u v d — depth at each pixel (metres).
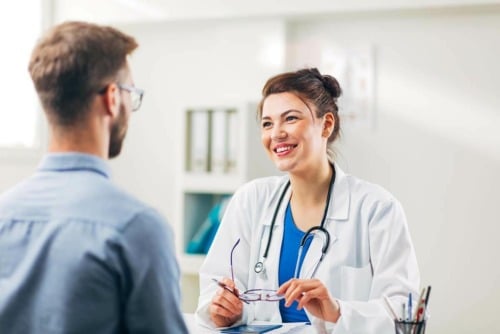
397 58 3.52
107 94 1.09
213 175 3.42
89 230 1.02
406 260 1.86
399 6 3.33
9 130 3.79
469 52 3.42
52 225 1.04
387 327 1.66
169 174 3.92
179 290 1.08
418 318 1.48
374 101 3.55
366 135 3.56
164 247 1.04
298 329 1.77
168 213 3.93
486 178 3.39
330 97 2.01
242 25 3.72
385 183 3.53
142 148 3.98
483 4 3.23
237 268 2.06
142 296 1.01
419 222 3.48
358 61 3.57
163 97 3.93
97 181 1.08
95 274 1.00
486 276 3.38
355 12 3.44
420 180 3.48
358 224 1.96
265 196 2.11
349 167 3.58
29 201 1.08
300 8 3.48
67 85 1.07
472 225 3.41
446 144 3.45
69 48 1.07
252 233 2.08
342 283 1.92
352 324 1.64
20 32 3.83
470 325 3.40
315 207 2.01
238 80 3.73
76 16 3.88
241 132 3.35
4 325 1.03
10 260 1.05
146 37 3.96
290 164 1.92
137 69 3.98
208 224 3.50
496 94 3.38
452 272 3.43
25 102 3.83
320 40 3.64
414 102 3.49
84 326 1.00
